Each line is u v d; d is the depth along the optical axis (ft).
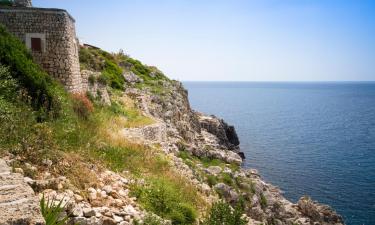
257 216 79.05
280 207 94.17
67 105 60.85
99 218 29.68
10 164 31.19
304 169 204.44
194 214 43.01
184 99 202.49
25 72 53.26
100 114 80.18
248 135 320.70
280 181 180.45
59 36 71.10
